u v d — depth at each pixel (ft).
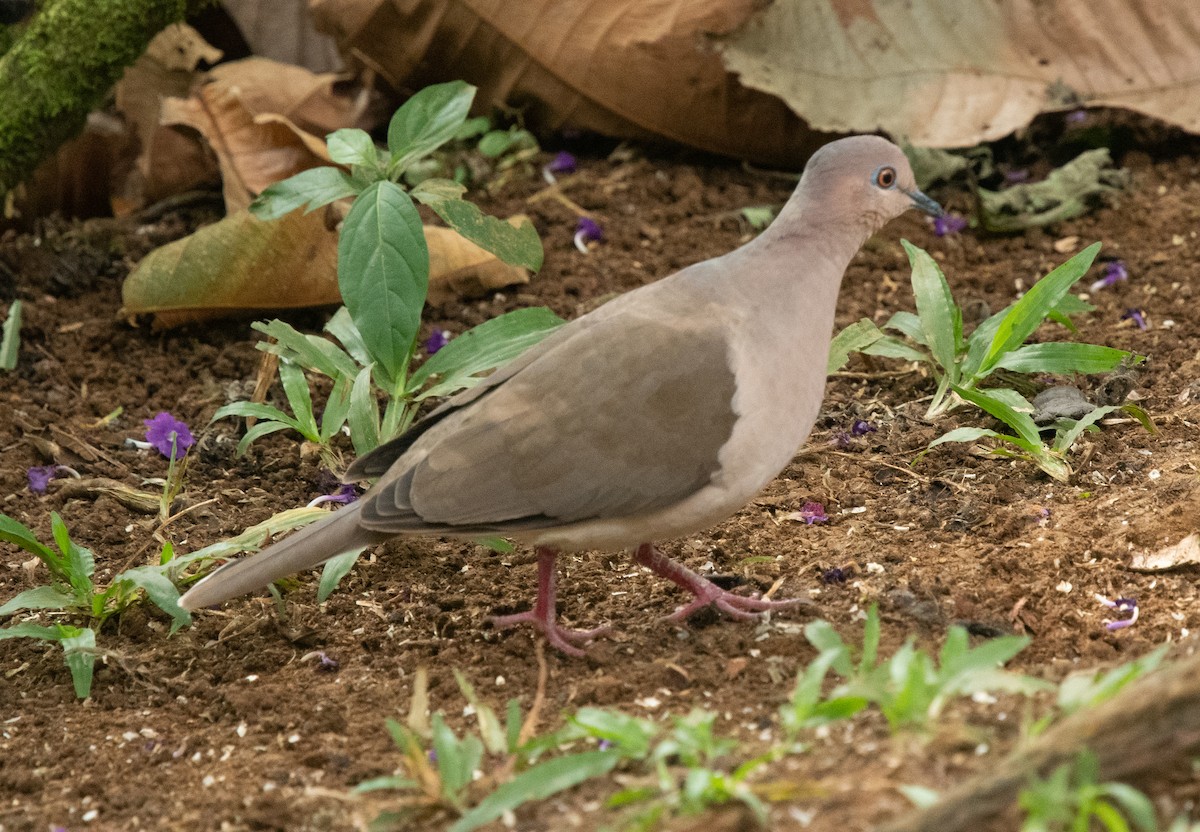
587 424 26.09
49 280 44.01
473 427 26.48
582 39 47.09
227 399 39.06
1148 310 40.14
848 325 40.50
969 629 27.61
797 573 30.35
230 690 27.86
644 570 31.63
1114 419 34.81
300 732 26.37
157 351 41.42
